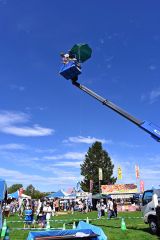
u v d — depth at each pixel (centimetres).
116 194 5688
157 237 1712
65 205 5416
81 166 8788
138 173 5025
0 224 1977
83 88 1928
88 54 1731
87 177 8488
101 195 5238
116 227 2225
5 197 2169
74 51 1722
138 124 1869
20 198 4772
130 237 1725
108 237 1719
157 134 1812
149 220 1881
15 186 12662
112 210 3145
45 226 2358
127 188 5681
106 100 1928
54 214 3888
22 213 3819
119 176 5712
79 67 1745
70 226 2397
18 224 2706
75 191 5716
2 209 2081
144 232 1919
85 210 4950
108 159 8669
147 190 1980
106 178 8425
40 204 2517
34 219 2683
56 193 5069
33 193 11044
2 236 1817
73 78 1852
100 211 3403
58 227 2331
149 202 1906
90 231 1430
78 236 1336
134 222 2622
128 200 5728
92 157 8681
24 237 1817
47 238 1309
